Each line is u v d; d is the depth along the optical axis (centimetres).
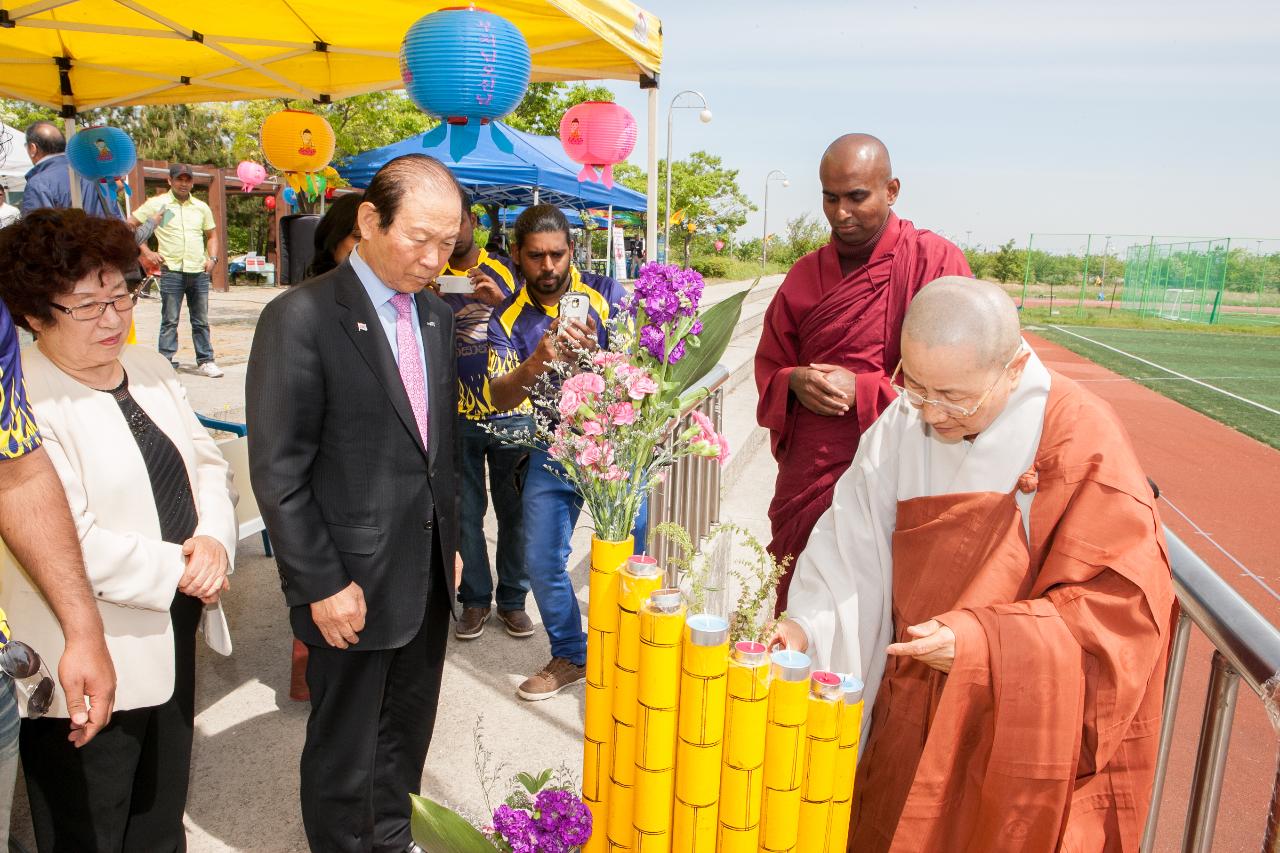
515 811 142
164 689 192
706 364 227
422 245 188
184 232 779
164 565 186
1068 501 147
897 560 164
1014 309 146
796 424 275
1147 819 171
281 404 188
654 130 416
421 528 208
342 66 536
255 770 266
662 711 130
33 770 191
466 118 313
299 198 948
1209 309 3178
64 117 569
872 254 266
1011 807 146
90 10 455
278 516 189
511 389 281
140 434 193
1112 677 141
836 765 132
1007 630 141
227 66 540
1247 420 1175
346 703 207
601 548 148
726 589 337
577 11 332
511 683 324
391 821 233
